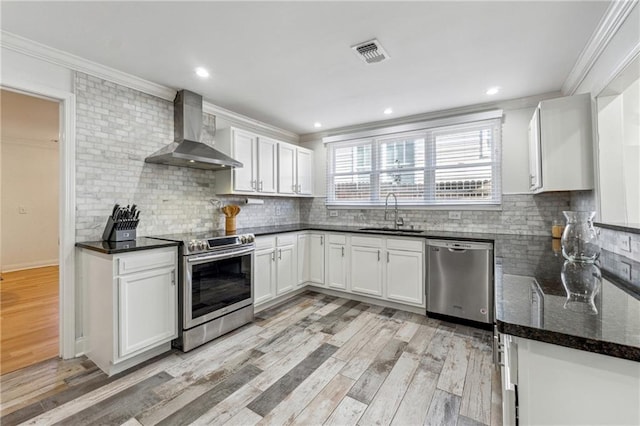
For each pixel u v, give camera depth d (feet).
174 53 7.51
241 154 11.48
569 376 2.52
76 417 5.48
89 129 8.06
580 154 7.68
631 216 7.07
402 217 13.11
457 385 6.41
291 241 12.41
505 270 4.97
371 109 11.84
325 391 6.23
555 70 8.36
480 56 7.63
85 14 5.94
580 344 2.39
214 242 8.78
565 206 9.96
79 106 7.86
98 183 8.25
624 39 5.64
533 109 10.36
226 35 6.72
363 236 11.85
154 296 7.54
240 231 11.42
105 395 6.12
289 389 6.30
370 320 10.14
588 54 7.22
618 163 7.14
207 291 8.62
